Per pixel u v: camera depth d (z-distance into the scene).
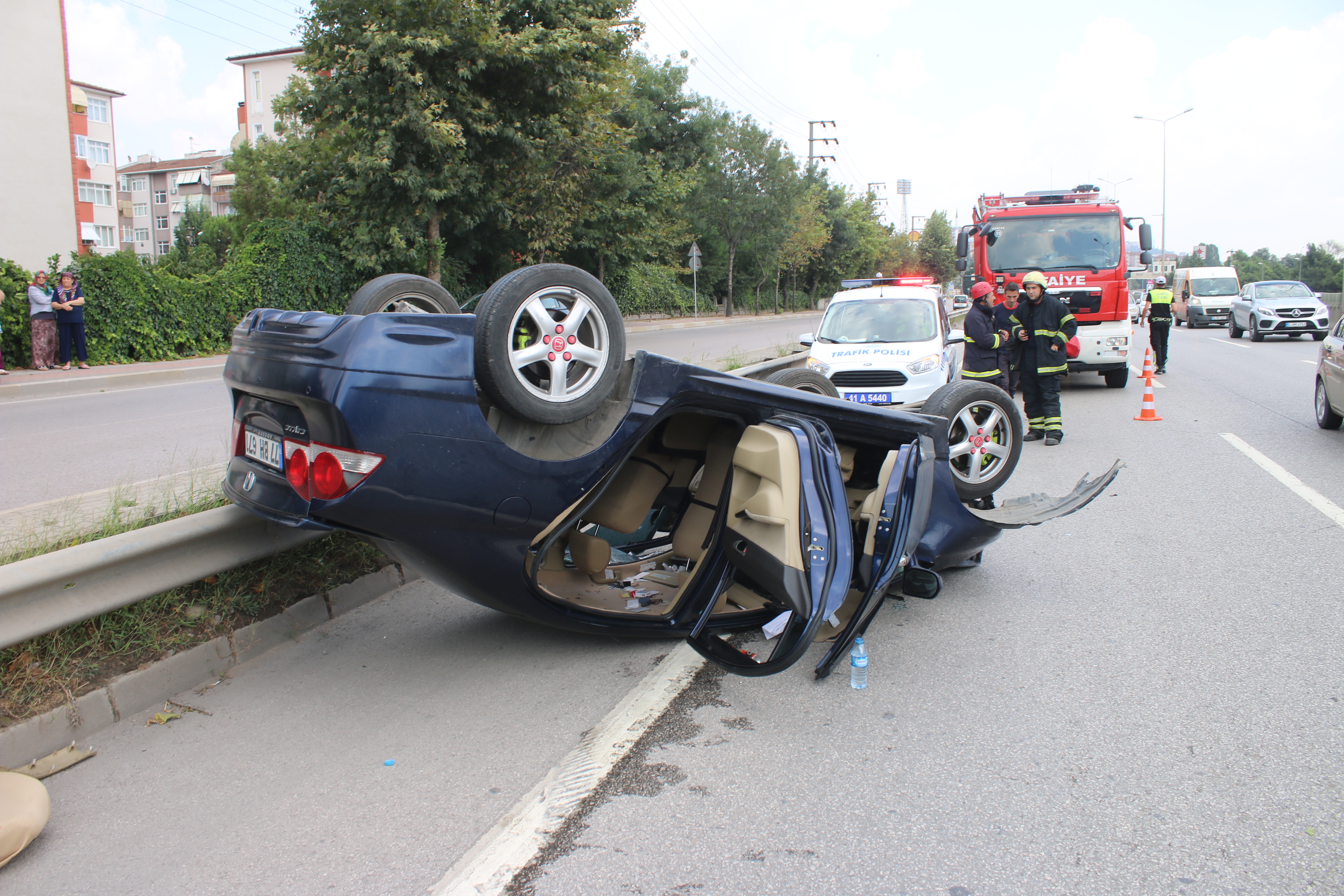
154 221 91.00
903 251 103.06
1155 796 2.80
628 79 28.59
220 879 2.44
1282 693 3.52
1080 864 2.47
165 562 3.62
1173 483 7.29
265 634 4.05
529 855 2.53
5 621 3.04
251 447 3.70
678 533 4.46
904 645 4.12
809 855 2.52
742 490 3.85
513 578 3.62
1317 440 9.16
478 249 25.30
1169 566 5.19
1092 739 3.19
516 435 3.46
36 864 2.52
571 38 21.20
